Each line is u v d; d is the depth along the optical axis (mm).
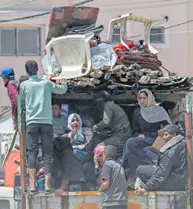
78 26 28828
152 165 25031
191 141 24422
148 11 66562
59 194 23406
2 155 38094
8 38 65688
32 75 24516
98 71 25734
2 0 65062
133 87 26438
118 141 26172
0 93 64375
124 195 23453
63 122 27484
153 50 29734
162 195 23609
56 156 24984
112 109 26281
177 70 67750
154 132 26344
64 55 26234
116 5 65750
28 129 24016
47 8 65062
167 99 27953
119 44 28422
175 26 66875
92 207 23484
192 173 24203
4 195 33375
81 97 27250
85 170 25766
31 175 23859
